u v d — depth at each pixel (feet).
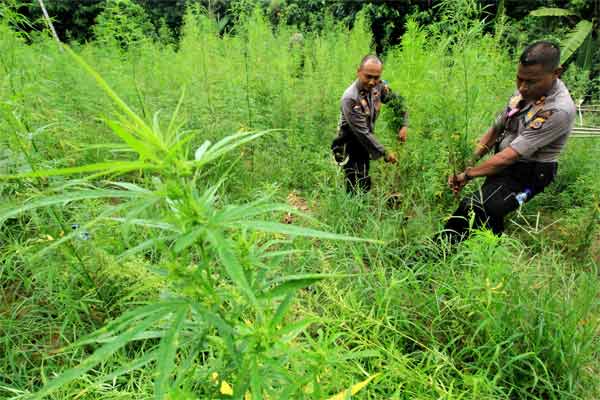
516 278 8.45
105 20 17.60
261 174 16.46
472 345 8.11
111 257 8.13
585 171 15.49
